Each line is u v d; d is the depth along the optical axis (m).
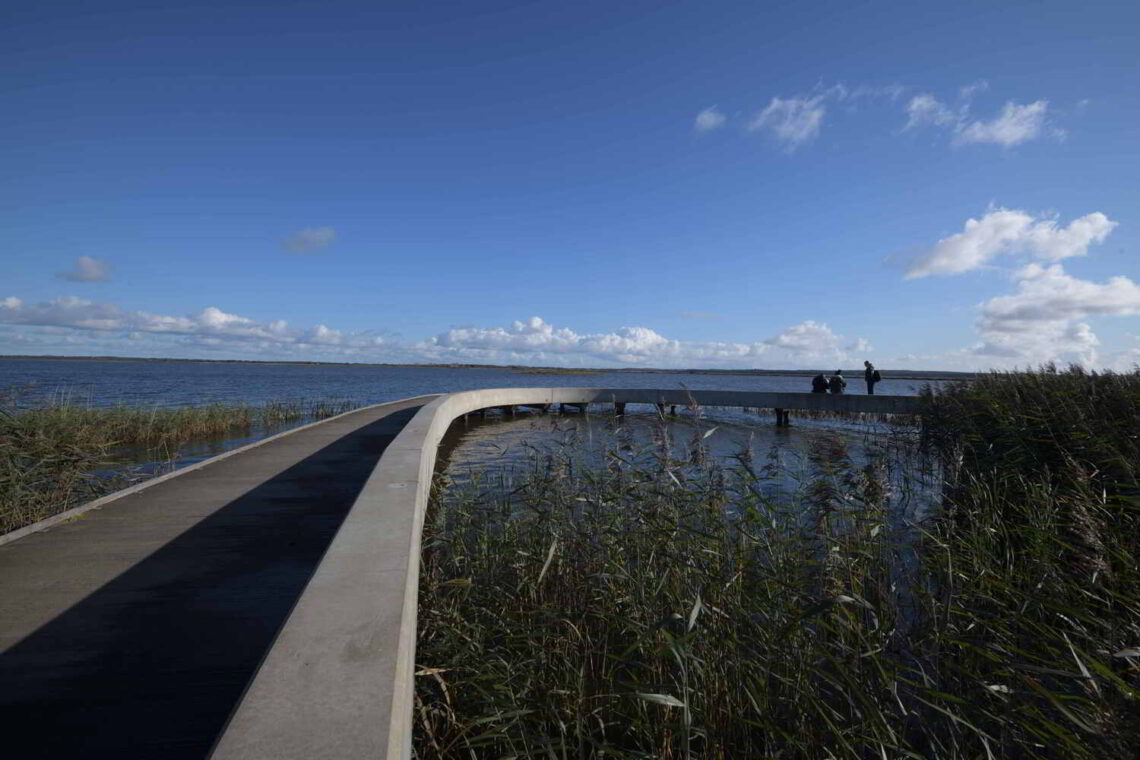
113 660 2.62
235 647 2.77
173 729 2.15
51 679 2.45
